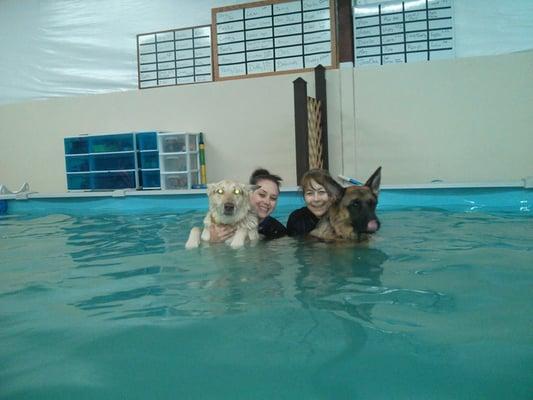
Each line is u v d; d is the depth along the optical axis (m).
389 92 6.66
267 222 4.09
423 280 2.50
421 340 1.71
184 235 4.14
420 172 6.65
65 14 8.27
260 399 1.36
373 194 3.78
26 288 2.63
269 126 7.10
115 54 8.09
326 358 1.60
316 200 3.98
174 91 7.50
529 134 6.25
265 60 7.14
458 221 4.27
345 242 3.62
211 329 1.90
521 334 1.72
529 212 4.60
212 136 7.36
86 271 2.98
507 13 6.50
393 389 1.39
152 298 2.36
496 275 2.53
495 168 6.40
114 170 6.96
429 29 6.57
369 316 1.98
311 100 6.39
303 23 6.93
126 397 1.41
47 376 1.56
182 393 1.42
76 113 8.03
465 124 6.45
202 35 7.49
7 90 8.55
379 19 6.71
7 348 1.79
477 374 1.45
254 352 1.67
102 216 5.55
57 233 4.52
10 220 5.56
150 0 7.85
